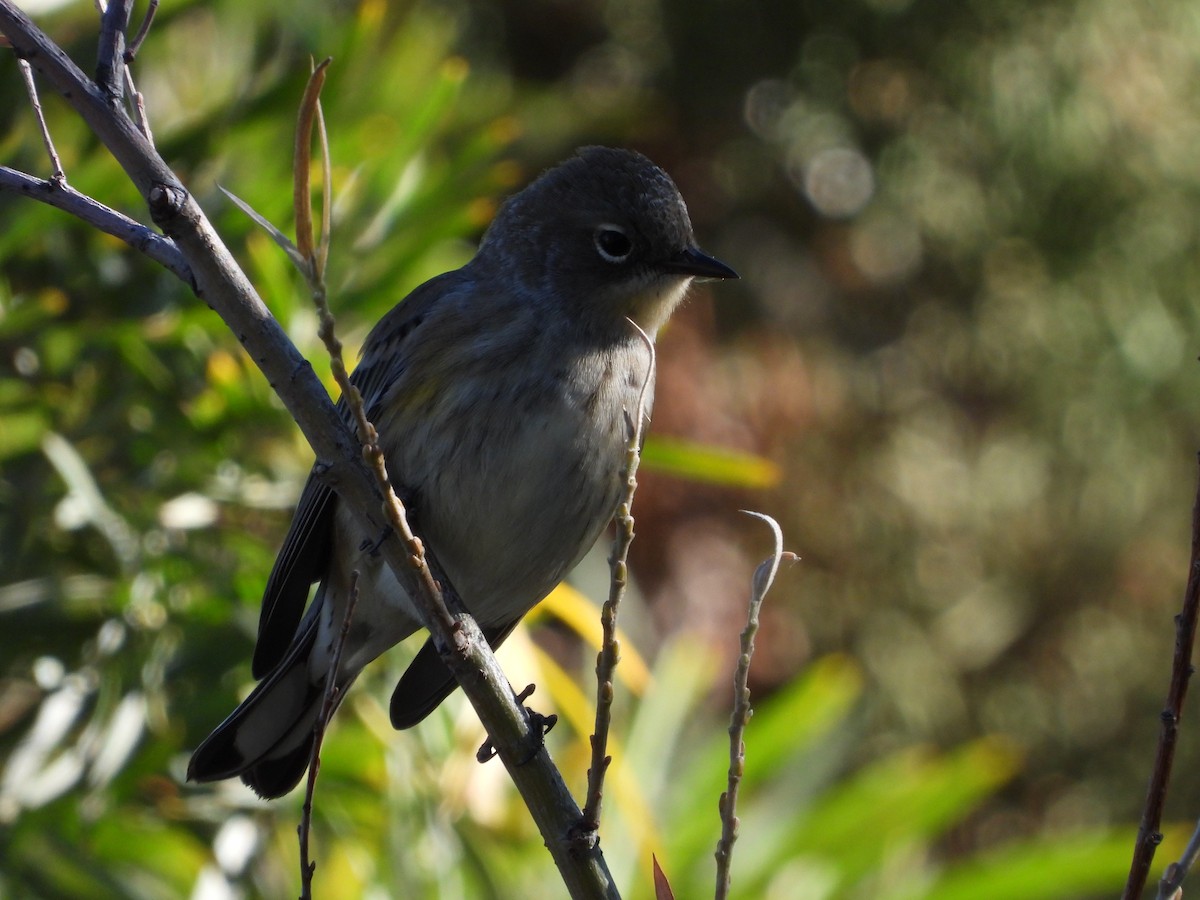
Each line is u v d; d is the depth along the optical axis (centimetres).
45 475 850
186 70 1045
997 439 2023
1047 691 1997
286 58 1055
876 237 2053
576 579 1298
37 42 512
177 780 855
